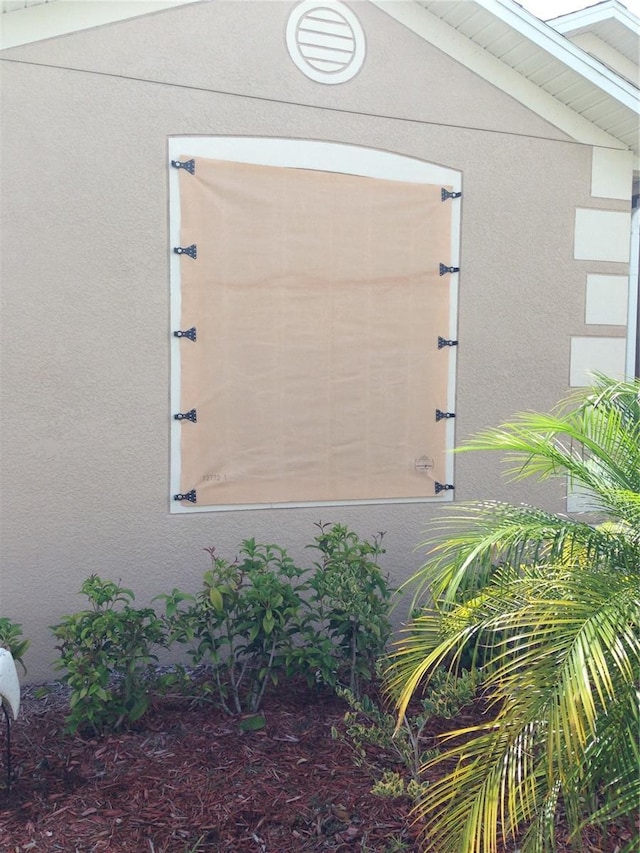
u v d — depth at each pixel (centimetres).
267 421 545
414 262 577
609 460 332
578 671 255
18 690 374
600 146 628
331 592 457
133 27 505
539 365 618
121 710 435
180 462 527
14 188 486
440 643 334
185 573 531
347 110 557
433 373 586
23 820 355
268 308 542
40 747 421
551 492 624
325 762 409
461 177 589
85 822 355
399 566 581
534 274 614
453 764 406
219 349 532
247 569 472
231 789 383
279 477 550
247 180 534
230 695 488
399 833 350
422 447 585
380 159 567
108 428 512
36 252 492
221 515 538
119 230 509
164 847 339
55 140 493
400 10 566
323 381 557
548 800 288
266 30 536
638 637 279
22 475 496
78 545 509
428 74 577
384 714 424
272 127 539
